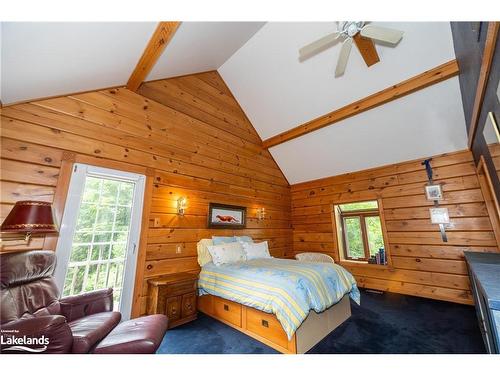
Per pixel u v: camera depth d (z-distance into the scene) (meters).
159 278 2.83
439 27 2.54
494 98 1.58
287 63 3.60
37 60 1.63
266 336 2.26
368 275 4.23
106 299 1.97
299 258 4.86
